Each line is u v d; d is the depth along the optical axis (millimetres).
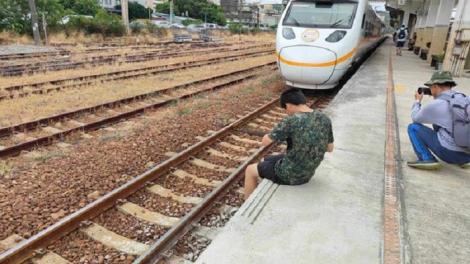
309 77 9453
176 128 7086
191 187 4766
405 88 10445
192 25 66938
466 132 3910
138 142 6246
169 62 17031
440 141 4227
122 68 14398
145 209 4211
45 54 17594
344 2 9906
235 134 6965
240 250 2828
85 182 4723
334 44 9266
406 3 29016
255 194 3656
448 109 4043
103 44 25812
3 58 15656
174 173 5125
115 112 8164
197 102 9289
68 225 3646
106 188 4598
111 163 5359
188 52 22078
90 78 11695
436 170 4535
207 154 5887
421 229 3238
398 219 3357
